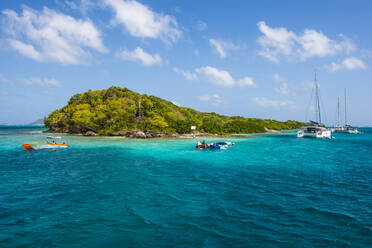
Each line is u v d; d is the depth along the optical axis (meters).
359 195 17.41
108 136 88.94
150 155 39.50
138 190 18.56
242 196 17.06
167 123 95.12
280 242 10.44
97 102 116.00
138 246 10.15
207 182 21.23
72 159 34.56
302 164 31.08
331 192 18.16
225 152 44.34
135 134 83.25
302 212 14.01
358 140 80.62
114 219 12.96
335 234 11.23
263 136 103.12
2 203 15.48
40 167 28.19
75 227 11.99
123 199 16.34
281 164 31.03
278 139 83.12
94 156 37.81
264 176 23.78
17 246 10.14
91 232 11.46
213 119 139.00
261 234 11.20
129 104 109.44
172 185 20.16
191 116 115.94
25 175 23.81
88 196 17.02
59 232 11.46
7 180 21.67
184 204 15.34
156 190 18.58
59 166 28.91
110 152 43.12
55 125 118.00
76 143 60.69
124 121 93.00
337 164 31.12
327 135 87.19
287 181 21.67
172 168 28.08
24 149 46.75
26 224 12.34
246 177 23.34
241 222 12.56
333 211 14.18
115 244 10.33
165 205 15.16
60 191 18.20
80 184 20.36
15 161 32.47
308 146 57.50
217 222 12.56
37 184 20.30
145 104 106.50
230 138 85.19
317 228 11.87
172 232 11.41
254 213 13.83
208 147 49.91
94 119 97.19
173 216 13.36
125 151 44.78
